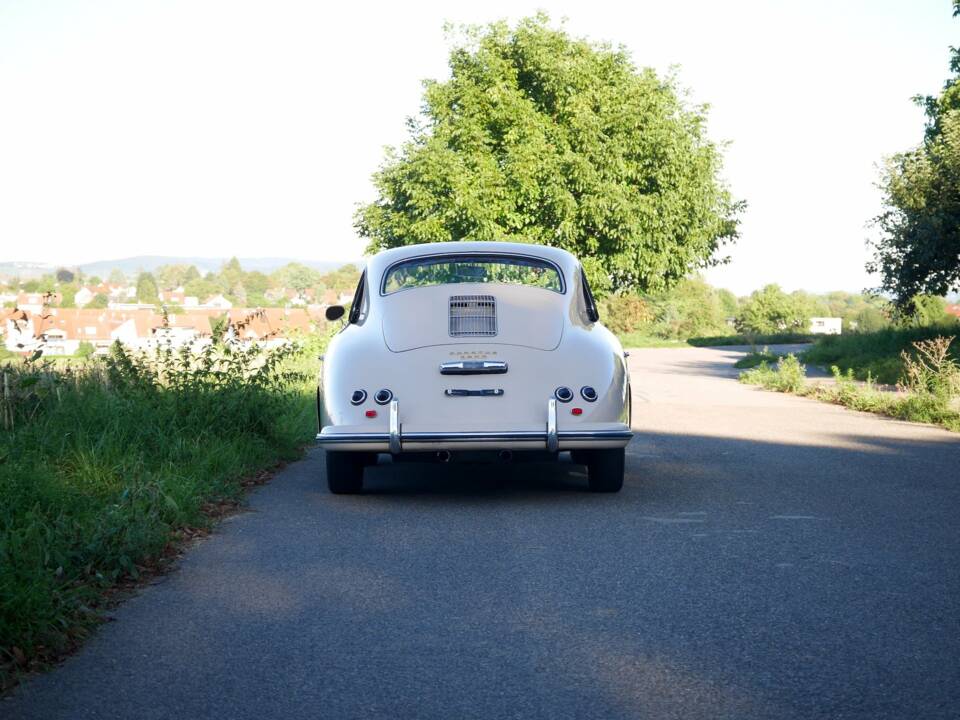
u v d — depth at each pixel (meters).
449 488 7.36
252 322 10.47
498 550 5.28
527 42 32.06
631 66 33.50
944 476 7.82
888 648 3.63
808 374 21.77
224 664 3.53
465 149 30.39
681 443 9.99
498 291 6.91
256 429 9.12
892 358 21.30
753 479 7.68
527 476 7.95
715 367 26.91
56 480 6.07
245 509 6.52
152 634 3.89
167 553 5.25
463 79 31.66
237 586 4.61
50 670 3.49
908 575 4.71
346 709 3.10
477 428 6.24
